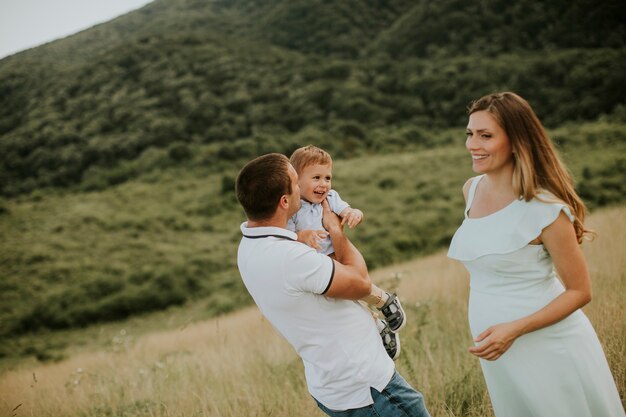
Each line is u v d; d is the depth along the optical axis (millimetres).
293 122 77250
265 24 115750
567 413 2158
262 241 2117
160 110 80312
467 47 89875
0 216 53625
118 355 8414
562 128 59562
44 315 31797
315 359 2143
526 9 91562
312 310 2080
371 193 50812
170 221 49656
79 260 40750
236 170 64312
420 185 51188
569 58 73188
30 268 39625
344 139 71562
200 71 90312
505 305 2225
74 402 4855
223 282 34531
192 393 4035
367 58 96750
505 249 2174
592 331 2256
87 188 64375
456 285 7199
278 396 3785
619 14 82438
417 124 75000
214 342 7582
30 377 8438
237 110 80250
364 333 2156
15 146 74750
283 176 2111
